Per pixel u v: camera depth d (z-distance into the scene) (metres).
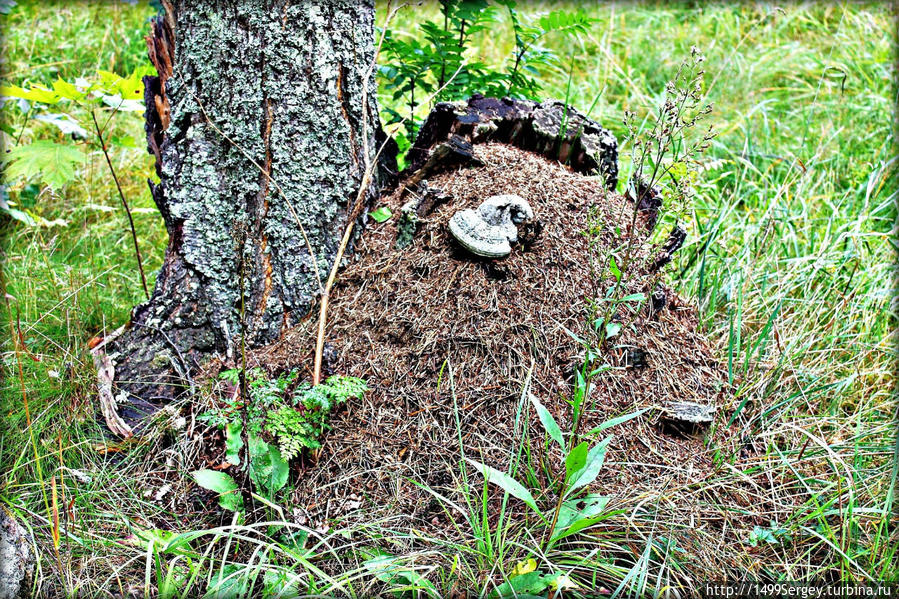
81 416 2.94
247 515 2.57
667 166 2.46
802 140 5.04
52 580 2.39
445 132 3.38
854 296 3.92
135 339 3.11
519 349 2.89
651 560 2.47
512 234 2.97
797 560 2.57
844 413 3.37
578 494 2.60
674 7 7.27
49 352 3.34
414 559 2.37
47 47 5.72
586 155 3.40
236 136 2.94
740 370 3.38
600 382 2.93
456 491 2.62
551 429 2.34
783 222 4.28
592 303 2.50
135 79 3.03
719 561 2.52
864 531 2.69
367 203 3.20
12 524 2.38
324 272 3.11
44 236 4.20
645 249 3.22
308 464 2.72
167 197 3.03
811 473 2.95
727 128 5.29
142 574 2.45
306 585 2.30
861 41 6.34
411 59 3.79
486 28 3.73
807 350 3.60
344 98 3.04
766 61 6.32
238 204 3.01
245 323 3.08
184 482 2.73
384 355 2.91
